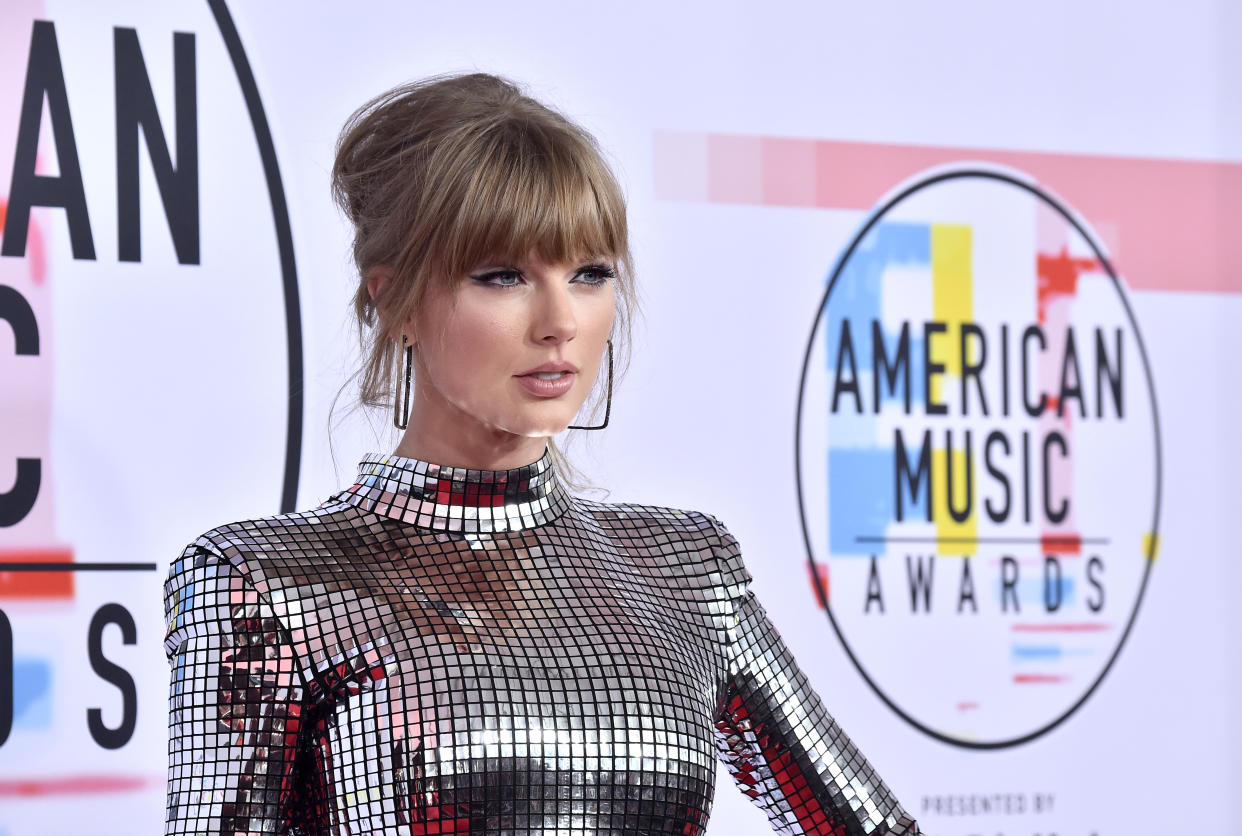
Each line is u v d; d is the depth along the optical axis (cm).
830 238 890
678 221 859
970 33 930
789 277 880
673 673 413
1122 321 952
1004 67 936
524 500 426
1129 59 964
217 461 768
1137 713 939
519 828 382
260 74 787
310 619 383
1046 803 914
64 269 750
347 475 783
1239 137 984
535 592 411
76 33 758
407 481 416
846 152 898
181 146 772
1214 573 962
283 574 386
